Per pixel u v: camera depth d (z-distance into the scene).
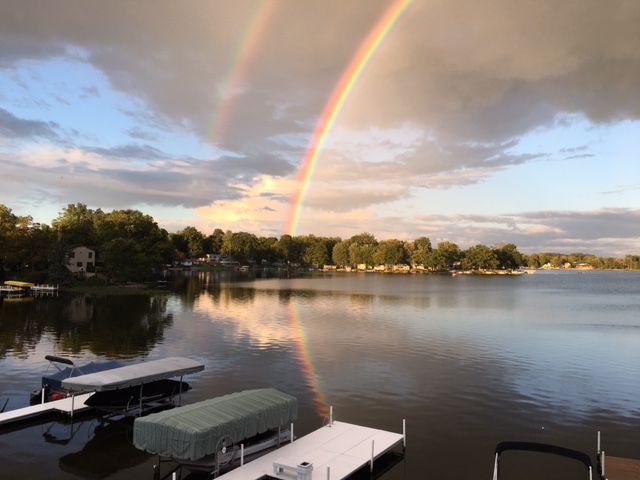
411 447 24.34
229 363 41.34
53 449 23.58
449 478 21.16
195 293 108.94
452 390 34.03
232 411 21.23
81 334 54.06
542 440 25.34
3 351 44.78
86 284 121.69
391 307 87.81
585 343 52.56
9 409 28.80
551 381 36.53
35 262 124.38
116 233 143.12
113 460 22.48
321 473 19.88
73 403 27.27
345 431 24.52
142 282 134.75
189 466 20.70
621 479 20.17
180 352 45.47
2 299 89.62
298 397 32.09
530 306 95.25
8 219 120.94
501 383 35.91
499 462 22.69
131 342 49.88
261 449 22.30
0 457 22.64
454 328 62.69
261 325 62.78
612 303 106.00
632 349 49.16
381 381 36.19
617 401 31.81
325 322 66.62
